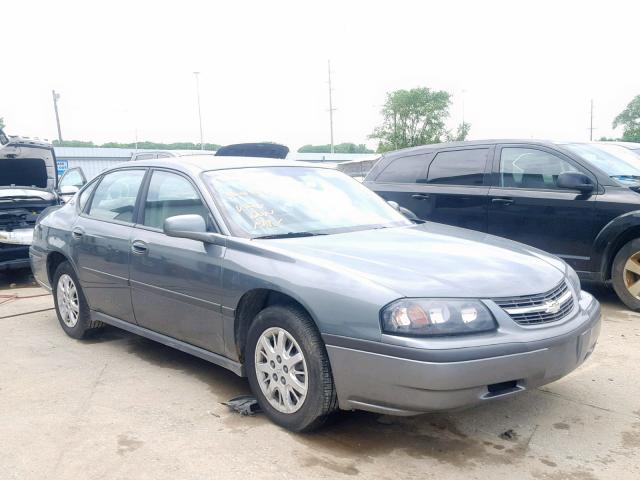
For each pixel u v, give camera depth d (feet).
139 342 18.02
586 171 21.18
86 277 17.06
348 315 10.61
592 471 10.50
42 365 15.97
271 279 11.80
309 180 15.90
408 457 10.98
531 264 12.14
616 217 20.20
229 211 13.62
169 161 15.79
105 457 11.01
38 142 29.12
